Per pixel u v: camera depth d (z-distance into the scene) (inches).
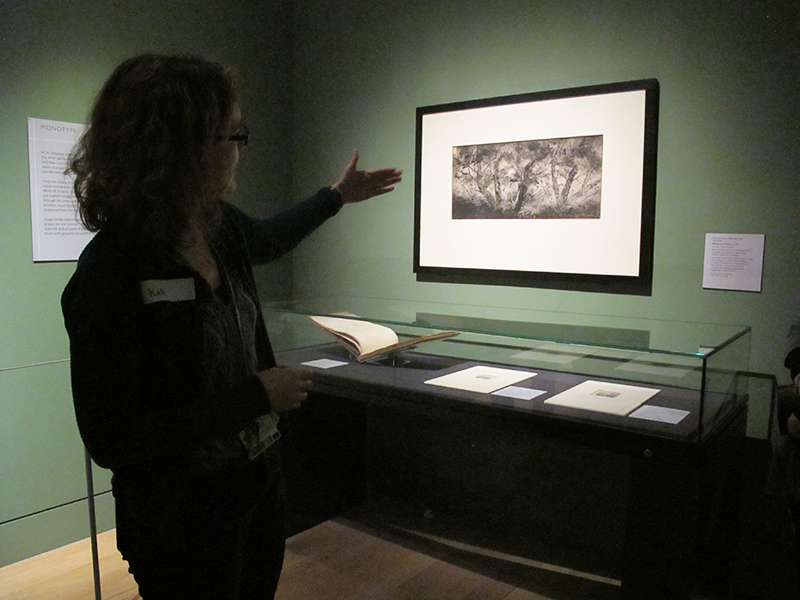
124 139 37.6
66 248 93.7
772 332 75.8
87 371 38.2
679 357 57.4
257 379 42.1
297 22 120.7
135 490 41.8
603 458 87.2
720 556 68.3
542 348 70.1
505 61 94.7
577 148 87.5
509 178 93.8
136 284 40.0
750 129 75.9
